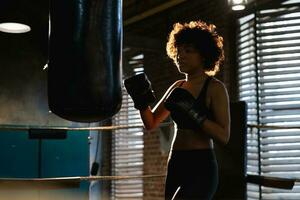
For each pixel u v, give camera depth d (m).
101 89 1.86
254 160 4.75
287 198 4.46
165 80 6.23
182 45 2.07
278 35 4.73
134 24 6.81
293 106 4.57
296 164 4.50
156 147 6.16
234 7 4.74
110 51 1.89
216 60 2.13
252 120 4.82
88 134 4.53
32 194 4.05
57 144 4.36
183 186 1.98
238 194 2.52
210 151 2.03
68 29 1.86
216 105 2.00
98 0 1.87
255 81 4.83
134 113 6.61
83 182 4.39
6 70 4.34
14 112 4.32
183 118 2.02
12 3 4.00
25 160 4.20
